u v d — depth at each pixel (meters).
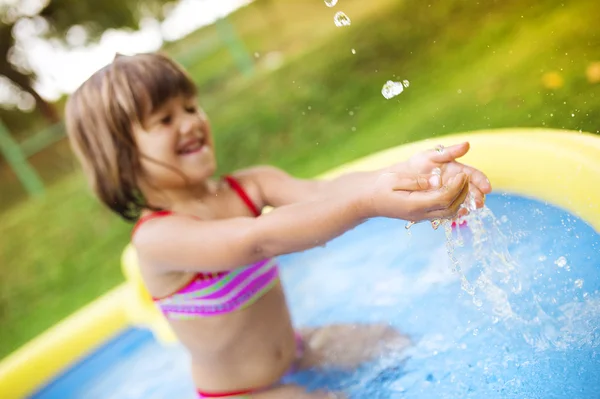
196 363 1.53
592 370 1.07
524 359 1.17
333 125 4.51
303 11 7.50
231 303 1.45
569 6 3.60
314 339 1.59
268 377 1.48
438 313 1.46
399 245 1.92
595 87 2.38
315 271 2.07
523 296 1.30
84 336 2.33
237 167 4.73
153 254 1.39
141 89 1.40
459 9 4.62
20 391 2.19
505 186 1.68
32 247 5.48
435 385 1.24
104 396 2.03
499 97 3.00
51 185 7.02
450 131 2.99
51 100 9.22
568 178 1.51
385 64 4.78
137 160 1.44
